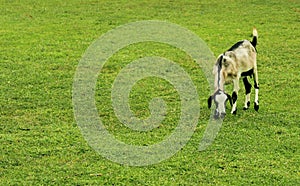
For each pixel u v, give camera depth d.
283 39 22.95
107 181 12.05
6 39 22.59
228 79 14.60
